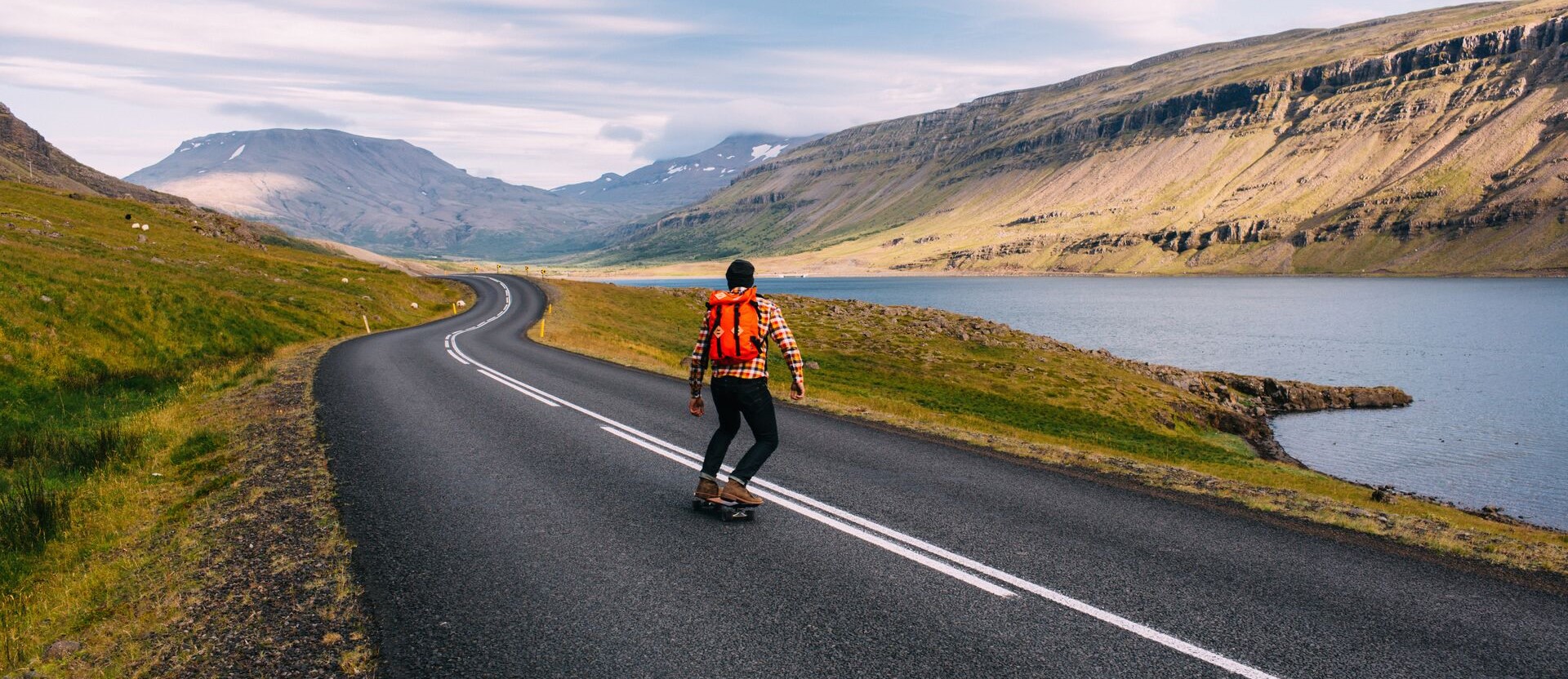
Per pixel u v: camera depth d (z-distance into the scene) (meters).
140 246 54.47
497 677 4.16
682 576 5.57
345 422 12.36
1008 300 194.88
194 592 5.54
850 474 8.88
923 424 13.18
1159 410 41.44
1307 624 4.78
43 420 15.45
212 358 25.50
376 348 27.72
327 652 4.53
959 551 6.12
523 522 6.92
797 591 5.28
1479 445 41.47
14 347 19.22
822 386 36.38
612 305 67.62
